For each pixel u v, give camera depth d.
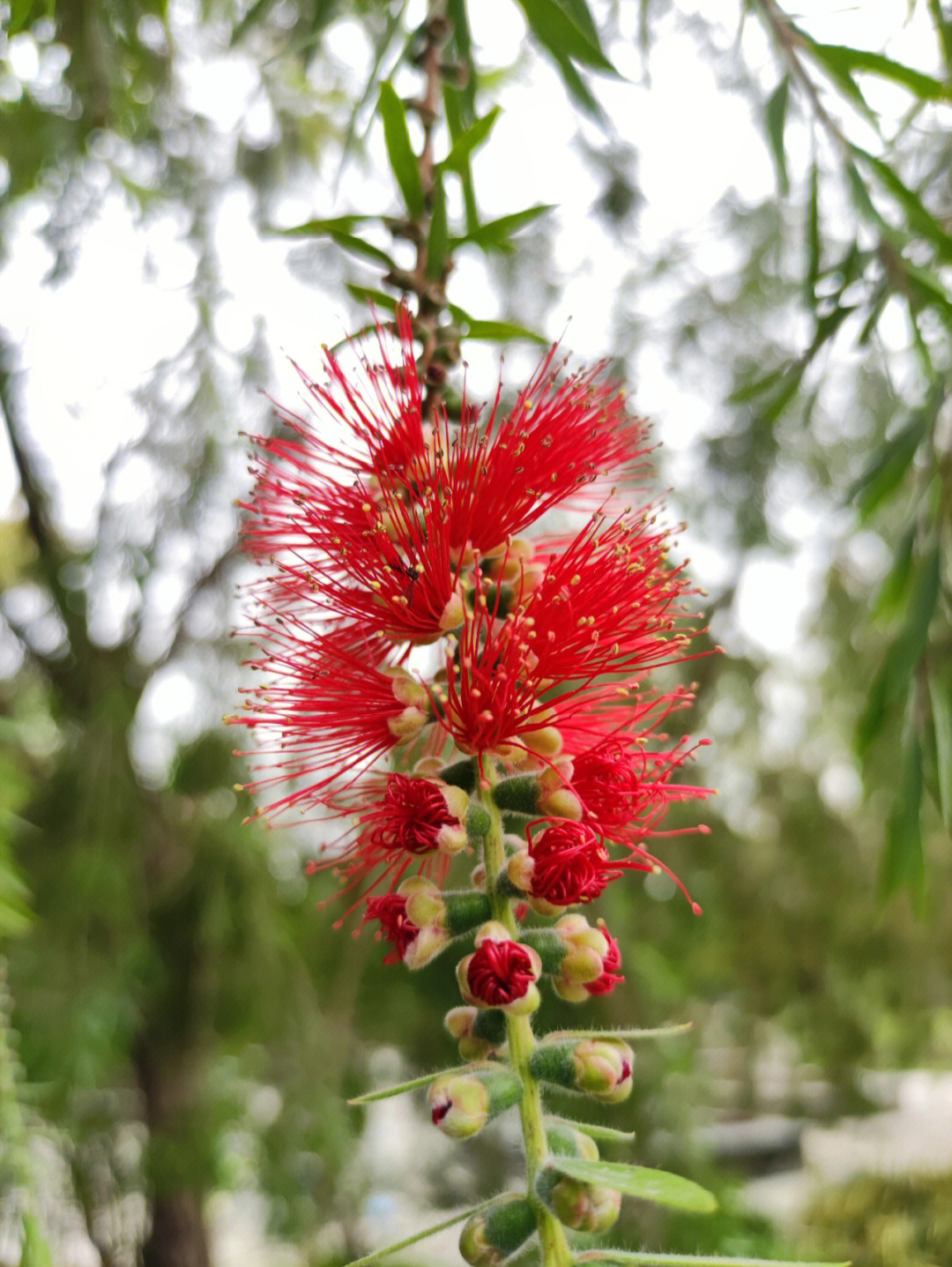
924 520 0.26
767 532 0.52
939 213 0.38
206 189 0.46
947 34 0.26
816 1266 0.11
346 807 0.14
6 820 0.24
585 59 0.19
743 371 0.52
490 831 0.13
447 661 0.14
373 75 0.19
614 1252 0.12
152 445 0.47
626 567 0.14
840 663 0.57
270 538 0.15
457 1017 0.14
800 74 0.23
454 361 0.16
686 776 0.55
